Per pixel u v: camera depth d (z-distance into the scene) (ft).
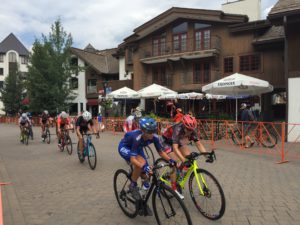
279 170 25.02
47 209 16.69
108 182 21.97
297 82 44.09
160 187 13.03
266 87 45.55
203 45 77.15
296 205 16.39
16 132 73.72
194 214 15.16
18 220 15.08
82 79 115.55
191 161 15.31
